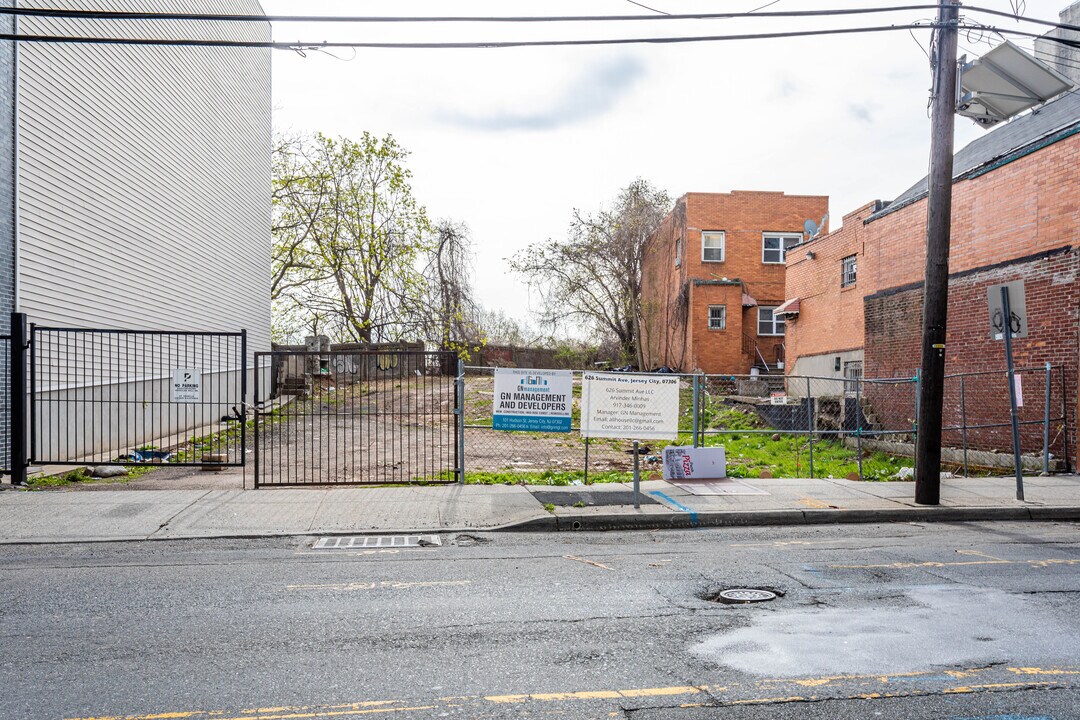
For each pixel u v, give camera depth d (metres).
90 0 14.68
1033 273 14.68
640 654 5.18
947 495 11.77
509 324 49.25
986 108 14.28
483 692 4.53
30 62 12.73
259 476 13.17
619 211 38.53
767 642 5.43
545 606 6.32
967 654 5.18
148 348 17.66
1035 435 14.64
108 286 15.65
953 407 16.97
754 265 35.66
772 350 35.56
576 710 4.29
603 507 10.57
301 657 5.10
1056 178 14.10
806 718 4.19
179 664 4.96
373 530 9.39
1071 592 6.77
